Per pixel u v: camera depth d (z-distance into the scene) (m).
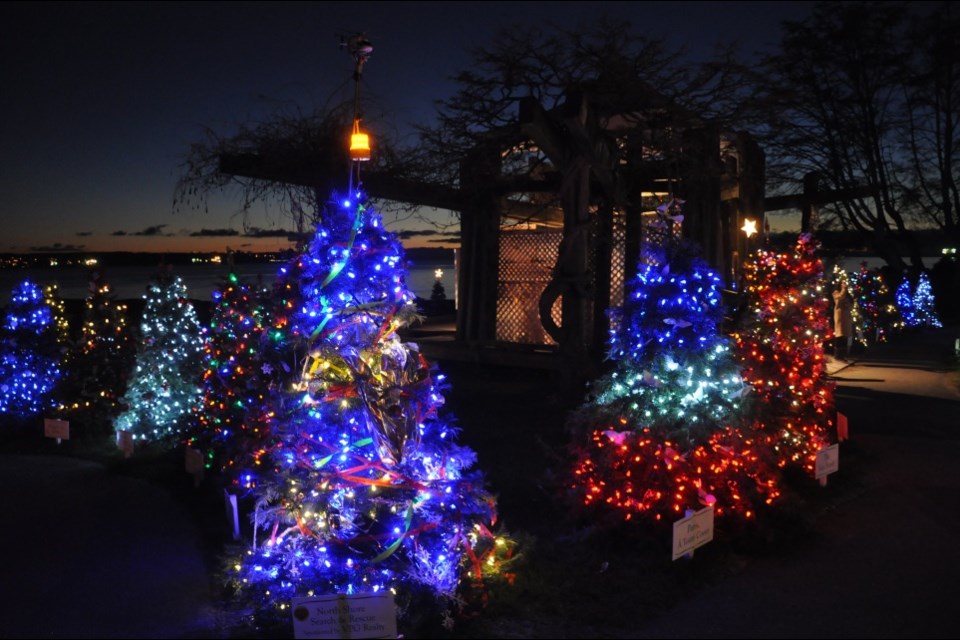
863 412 11.75
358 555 5.09
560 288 11.31
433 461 5.45
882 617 4.92
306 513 5.02
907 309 26.58
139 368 9.73
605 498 6.12
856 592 5.30
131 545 6.26
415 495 5.11
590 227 11.26
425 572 4.96
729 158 13.98
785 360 7.92
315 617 4.51
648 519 5.91
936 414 11.57
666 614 4.96
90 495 7.71
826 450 7.53
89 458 9.30
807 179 15.34
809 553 6.03
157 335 9.70
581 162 11.00
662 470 5.91
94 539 6.41
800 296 8.31
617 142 12.13
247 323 7.31
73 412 10.40
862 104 29.88
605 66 10.56
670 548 5.80
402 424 5.33
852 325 19.62
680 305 5.98
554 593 5.14
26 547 6.25
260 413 6.45
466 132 11.63
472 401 11.75
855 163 31.08
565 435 9.42
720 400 6.00
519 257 15.23
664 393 5.98
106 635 4.71
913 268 32.91
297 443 5.25
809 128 29.55
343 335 5.29
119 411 10.47
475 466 8.21
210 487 7.74
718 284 6.19
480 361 13.53
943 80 30.45
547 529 6.31
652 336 6.06
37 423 10.70
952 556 5.95
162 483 8.08
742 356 7.68
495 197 14.73
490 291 15.14
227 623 4.84
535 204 14.88
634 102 10.98
